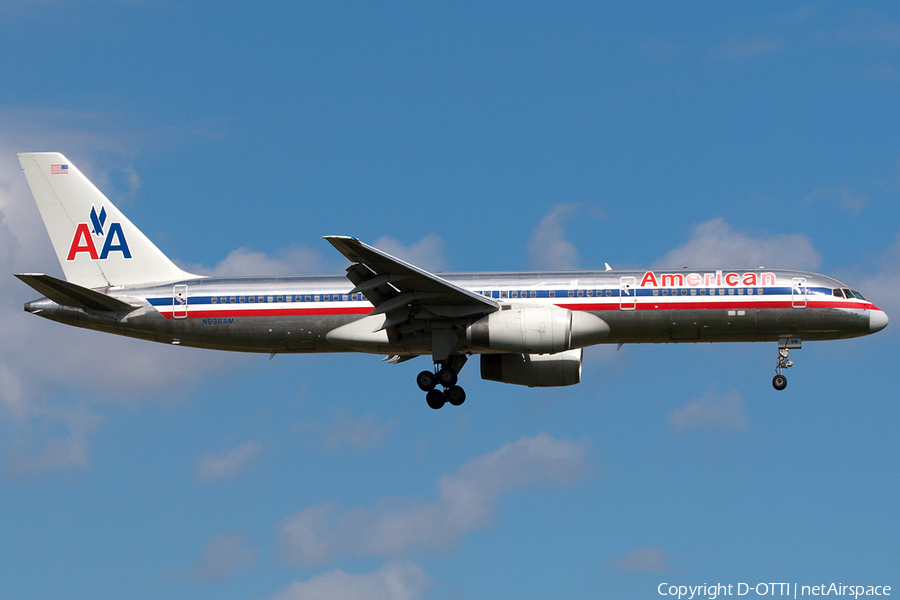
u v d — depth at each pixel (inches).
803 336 5167.3
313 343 5324.8
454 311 4985.2
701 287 5113.2
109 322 5423.2
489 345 4938.5
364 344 5211.6
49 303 5438.0
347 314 5241.1
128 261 5625.0
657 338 5182.1
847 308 5064.0
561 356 5403.5
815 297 5068.9
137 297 5438.0
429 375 5364.2
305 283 5339.6
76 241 5664.4
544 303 5123.0
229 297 5339.6
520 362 5413.4
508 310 4965.6
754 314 5088.6
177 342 5433.1
